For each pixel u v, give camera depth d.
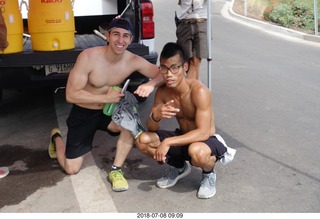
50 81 4.57
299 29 12.51
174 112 3.18
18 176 3.76
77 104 3.52
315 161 3.94
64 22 4.09
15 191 3.49
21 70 4.44
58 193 3.45
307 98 5.94
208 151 3.16
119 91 3.42
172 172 3.53
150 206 3.22
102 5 5.58
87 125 3.58
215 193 3.37
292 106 5.59
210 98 3.19
